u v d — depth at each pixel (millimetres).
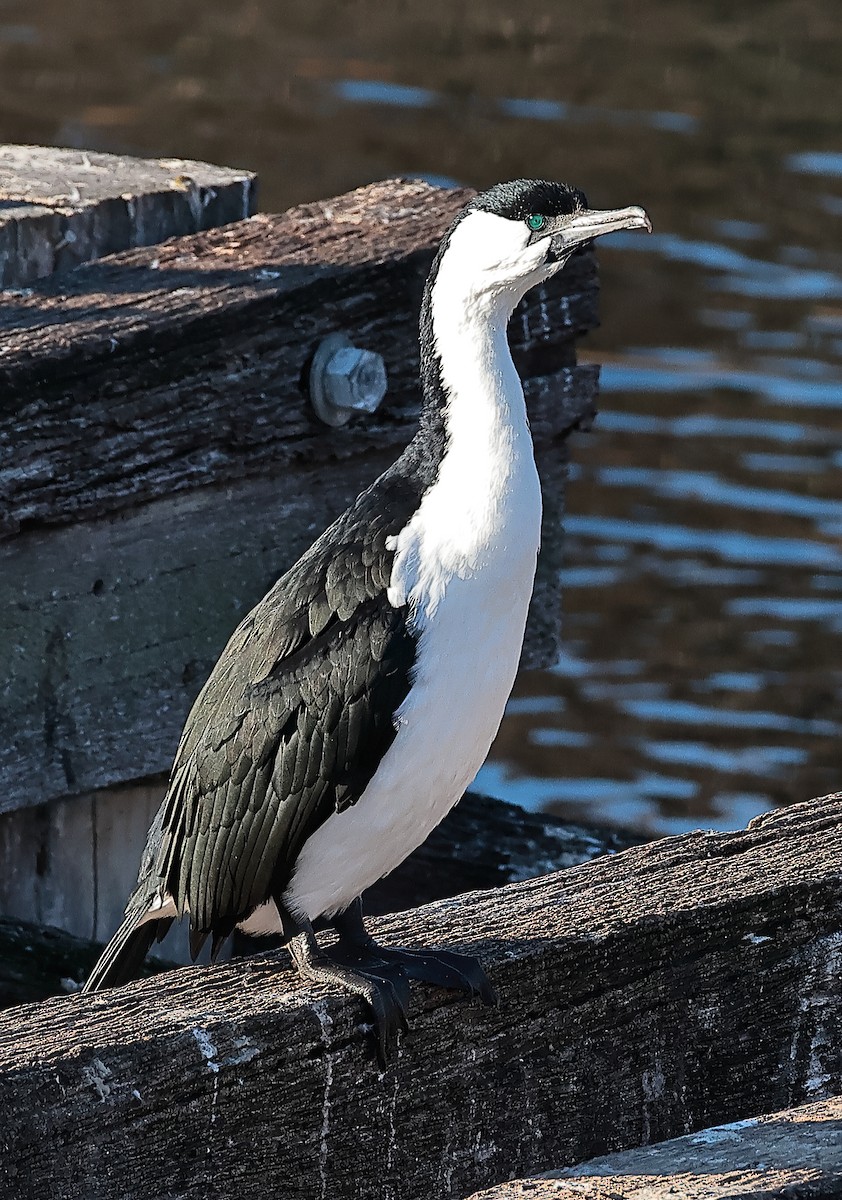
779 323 24156
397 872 11641
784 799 16297
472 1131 6641
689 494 20578
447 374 7746
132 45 33688
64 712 9859
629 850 7488
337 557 7656
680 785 16484
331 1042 6352
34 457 9422
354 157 28938
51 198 10664
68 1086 5832
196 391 9852
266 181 27891
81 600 9805
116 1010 6277
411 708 7500
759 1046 7020
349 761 7531
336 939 7543
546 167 28750
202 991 6520
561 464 11602
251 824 7727
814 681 17828
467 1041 6586
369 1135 6477
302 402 10227
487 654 7578
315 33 34594
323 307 10203
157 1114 6004
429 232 10867
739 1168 5773
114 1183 5965
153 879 8117
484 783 16438
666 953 6816
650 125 30500
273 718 7621
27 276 10438
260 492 10336
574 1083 6762
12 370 9258
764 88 32375
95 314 9719
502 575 7504
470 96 31500
